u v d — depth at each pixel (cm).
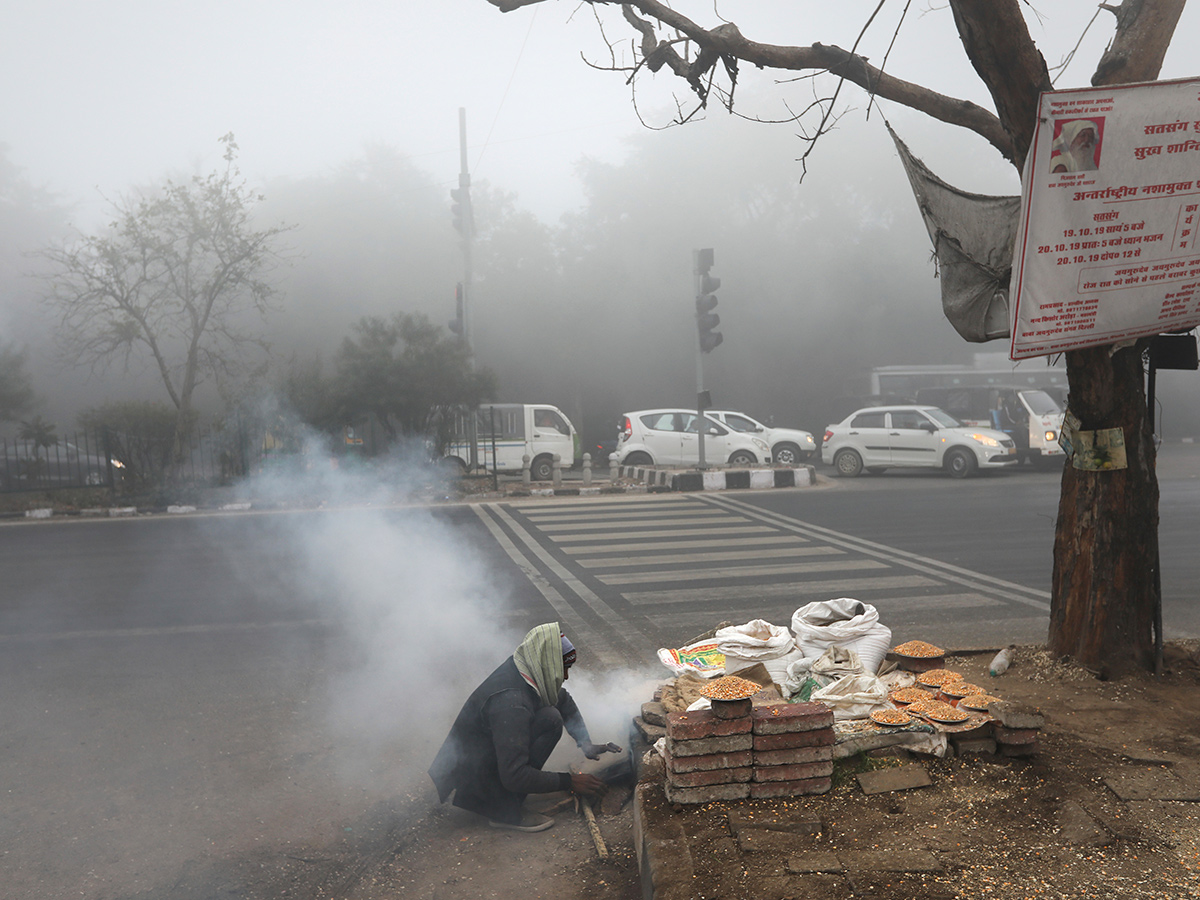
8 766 433
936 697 368
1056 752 349
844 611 450
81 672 588
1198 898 246
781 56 460
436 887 321
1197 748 353
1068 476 472
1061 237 361
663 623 686
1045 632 630
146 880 326
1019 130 410
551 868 333
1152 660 458
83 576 923
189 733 477
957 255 431
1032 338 379
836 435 2002
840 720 354
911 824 292
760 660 420
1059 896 249
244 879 327
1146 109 343
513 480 1977
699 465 1747
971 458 1820
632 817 363
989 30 384
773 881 261
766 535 1102
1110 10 459
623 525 1219
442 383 1731
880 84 454
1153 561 455
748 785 313
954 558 921
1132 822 290
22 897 314
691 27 467
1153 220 366
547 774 360
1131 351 448
